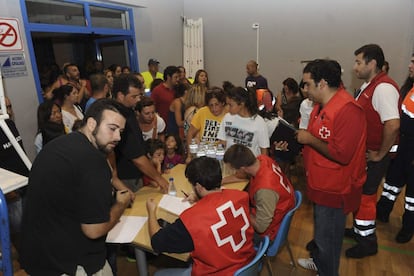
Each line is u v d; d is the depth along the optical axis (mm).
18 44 3301
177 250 1306
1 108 1713
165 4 5887
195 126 2824
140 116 2574
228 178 2246
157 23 5730
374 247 2434
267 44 6004
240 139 2430
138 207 1881
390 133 2033
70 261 1243
